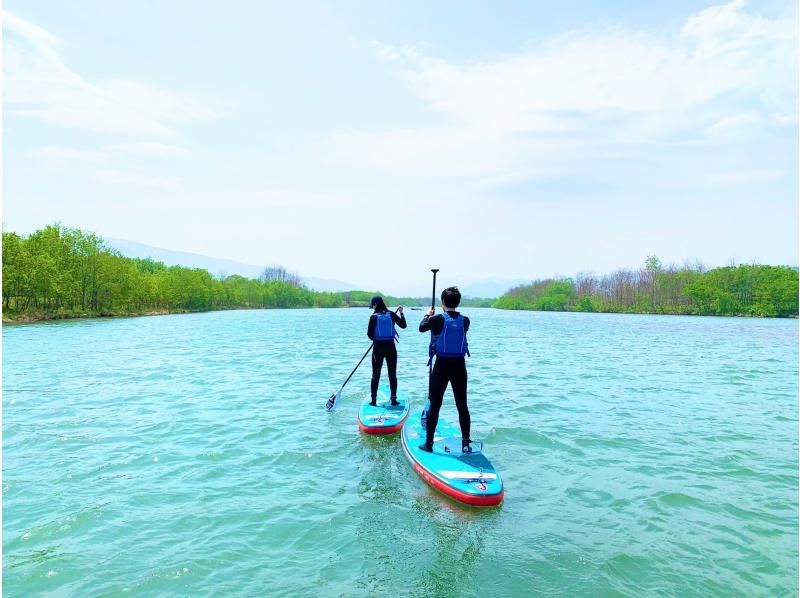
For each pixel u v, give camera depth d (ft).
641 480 19.99
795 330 136.46
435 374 21.08
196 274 288.51
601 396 37.78
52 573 12.89
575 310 386.32
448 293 20.95
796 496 18.39
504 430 27.14
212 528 15.56
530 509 17.16
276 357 62.23
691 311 295.07
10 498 17.87
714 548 14.43
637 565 13.43
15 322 142.92
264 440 25.30
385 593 12.05
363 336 100.83
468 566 13.35
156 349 71.46
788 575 12.92
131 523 15.88
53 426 27.94
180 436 25.99
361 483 19.51
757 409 33.50
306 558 13.76
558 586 12.40
